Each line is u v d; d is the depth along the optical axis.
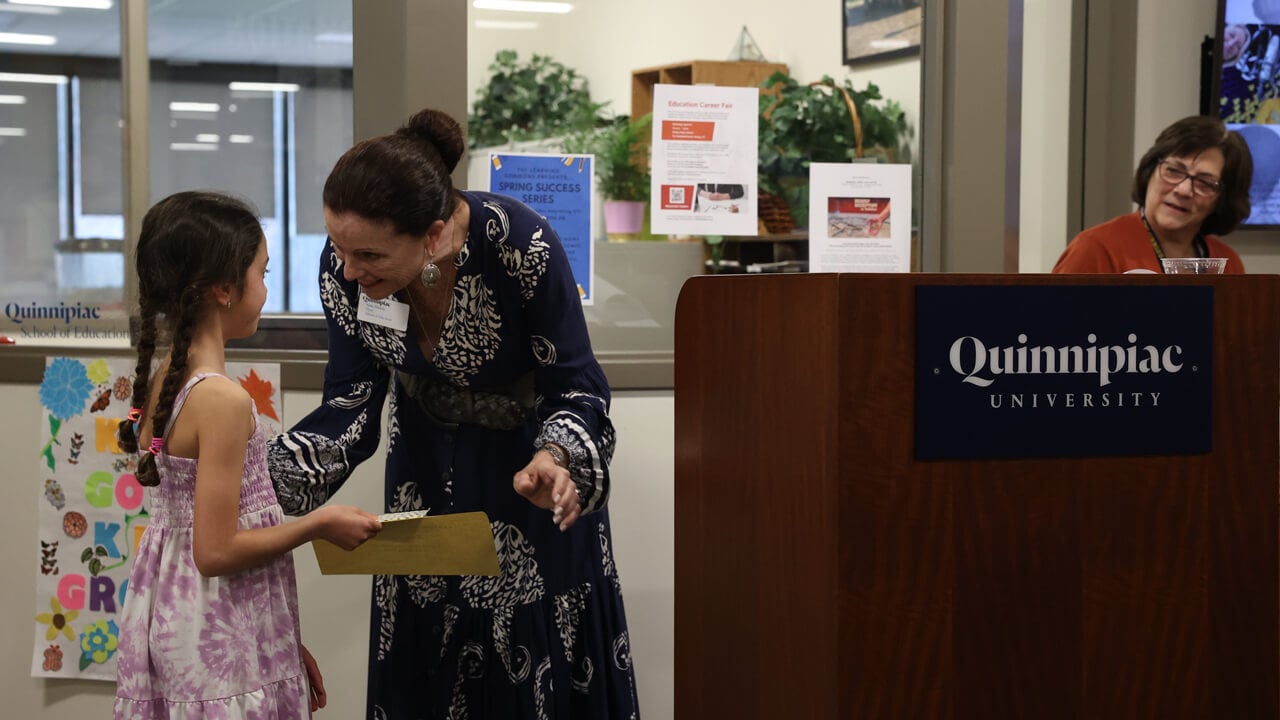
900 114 2.82
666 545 2.66
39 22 2.61
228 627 1.58
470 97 2.51
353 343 1.76
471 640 1.72
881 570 1.11
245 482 1.60
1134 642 1.18
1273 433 1.21
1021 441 1.14
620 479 2.63
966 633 1.13
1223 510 1.20
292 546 1.55
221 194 1.67
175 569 1.59
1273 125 3.25
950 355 1.11
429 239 1.54
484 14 2.50
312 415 1.75
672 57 2.64
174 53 2.59
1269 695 1.22
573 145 2.59
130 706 1.60
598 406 1.66
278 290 2.62
